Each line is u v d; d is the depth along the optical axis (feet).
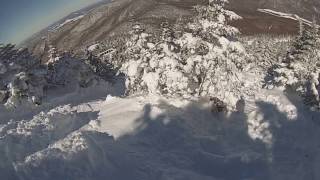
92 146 68.28
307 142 80.02
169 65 86.22
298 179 65.05
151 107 85.51
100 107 96.07
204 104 88.84
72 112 92.32
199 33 85.30
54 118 86.22
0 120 91.76
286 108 92.48
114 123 81.87
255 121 85.51
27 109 103.60
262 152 74.49
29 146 69.56
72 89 134.10
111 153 68.18
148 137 77.41
